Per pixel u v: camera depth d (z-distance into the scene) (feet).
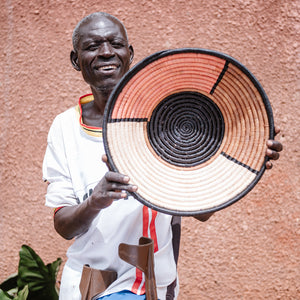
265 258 9.78
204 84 5.64
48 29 10.20
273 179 9.75
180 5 9.88
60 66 10.17
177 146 5.78
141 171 5.57
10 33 10.32
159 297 6.40
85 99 7.04
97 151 6.47
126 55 6.49
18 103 10.30
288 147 9.71
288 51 9.75
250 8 9.78
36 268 9.05
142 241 5.90
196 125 5.81
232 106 5.64
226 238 9.81
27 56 10.27
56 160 6.73
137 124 5.70
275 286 9.77
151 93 5.63
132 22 9.95
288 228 9.75
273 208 9.75
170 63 5.48
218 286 9.82
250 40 9.78
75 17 10.12
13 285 9.68
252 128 5.54
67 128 6.69
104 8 10.02
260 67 9.76
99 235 6.29
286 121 9.71
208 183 5.64
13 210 10.32
